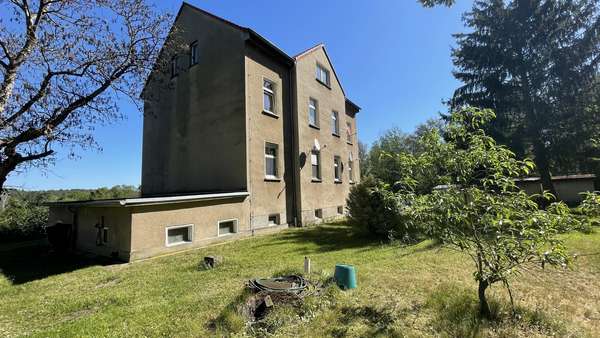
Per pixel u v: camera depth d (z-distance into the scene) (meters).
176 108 13.90
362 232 10.09
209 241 9.27
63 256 8.65
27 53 7.62
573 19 15.85
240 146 11.21
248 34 11.45
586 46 15.50
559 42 16.27
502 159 3.35
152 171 14.71
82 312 4.35
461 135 3.72
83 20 8.39
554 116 16.42
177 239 8.59
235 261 6.74
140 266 6.92
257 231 11.10
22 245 11.06
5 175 8.22
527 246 2.92
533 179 18.30
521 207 3.08
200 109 12.81
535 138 16.83
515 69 17.22
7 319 4.16
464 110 3.81
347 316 3.62
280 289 4.07
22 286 5.77
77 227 9.73
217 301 4.17
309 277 4.89
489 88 17.53
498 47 17.47
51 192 15.99
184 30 12.88
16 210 12.24
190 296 4.55
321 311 3.78
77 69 8.48
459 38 18.89
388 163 5.04
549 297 3.92
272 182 12.23
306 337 3.18
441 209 3.30
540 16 16.42
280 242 9.25
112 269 6.80
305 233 11.05
